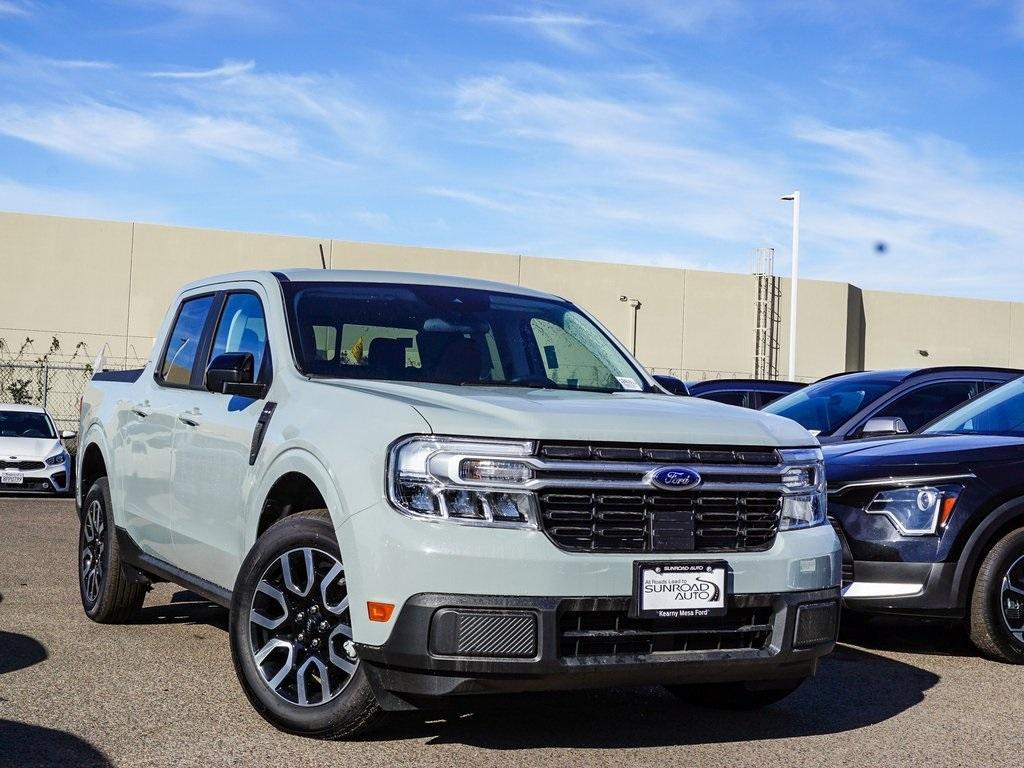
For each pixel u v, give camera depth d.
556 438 4.16
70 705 4.94
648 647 4.20
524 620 4.01
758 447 4.48
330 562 4.50
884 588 6.51
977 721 5.14
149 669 5.64
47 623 6.75
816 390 10.62
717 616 4.27
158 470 6.05
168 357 6.49
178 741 4.45
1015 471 6.52
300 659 4.57
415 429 4.18
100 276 35.62
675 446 4.33
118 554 6.59
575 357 5.71
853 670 6.21
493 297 5.97
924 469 6.54
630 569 4.13
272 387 5.16
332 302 5.52
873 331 43.62
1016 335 45.44
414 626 4.01
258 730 4.62
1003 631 6.36
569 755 4.45
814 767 4.38
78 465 7.41
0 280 34.81
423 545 4.03
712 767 4.35
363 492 4.21
